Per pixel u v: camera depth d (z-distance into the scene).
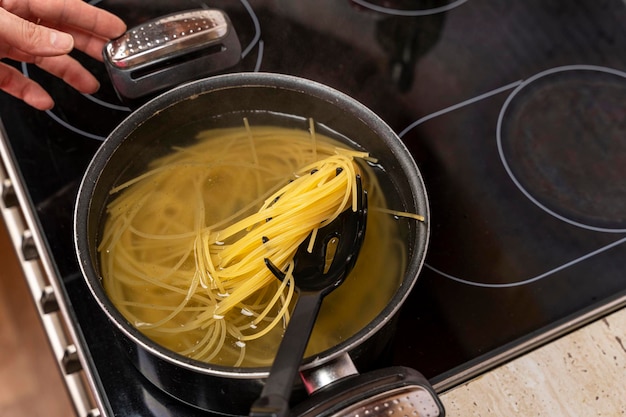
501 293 0.78
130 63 0.81
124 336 0.65
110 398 0.72
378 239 0.74
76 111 0.91
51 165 0.87
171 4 1.00
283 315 0.68
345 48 0.98
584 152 0.90
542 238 0.82
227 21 0.85
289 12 1.01
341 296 0.70
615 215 0.84
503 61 0.98
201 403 0.68
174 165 0.79
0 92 0.92
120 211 0.75
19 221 0.85
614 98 0.95
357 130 0.78
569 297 0.77
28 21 0.81
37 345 1.14
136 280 0.71
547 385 0.72
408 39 1.00
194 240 0.73
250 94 0.79
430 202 0.84
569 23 1.04
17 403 1.13
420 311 0.76
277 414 0.51
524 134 0.91
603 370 0.72
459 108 0.93
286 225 0.71
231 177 0.79
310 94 0.77
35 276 0.82
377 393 0.58
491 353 0.73
